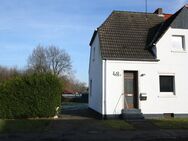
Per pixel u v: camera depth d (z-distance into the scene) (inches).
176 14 927.7
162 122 732.0
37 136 564.7
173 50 901.2
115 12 1021.2
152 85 876.6
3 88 812.6
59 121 746.8
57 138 548.7
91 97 1127.6
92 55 1123.3
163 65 890.1
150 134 591.2
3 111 805.9
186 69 905.5
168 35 900.6
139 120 770.2
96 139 545.6
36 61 2864.2
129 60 867.4
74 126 673.6
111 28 956.6
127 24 992.2
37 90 819.4
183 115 889.5
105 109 839.7
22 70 2832.2
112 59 856.3
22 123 698.2
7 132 601.9
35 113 816.3
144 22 1021.8
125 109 839.7
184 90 898.7
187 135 587.5
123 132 610.5
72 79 3292.3
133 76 882.8
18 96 812.6
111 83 851.4
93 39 1083.9
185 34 912.9
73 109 1235.2
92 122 729.0
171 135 584.7
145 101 867.4
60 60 2950.3
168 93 892.0
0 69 2864.2
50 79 829.2
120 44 908.6
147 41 944.3
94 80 1043.3
